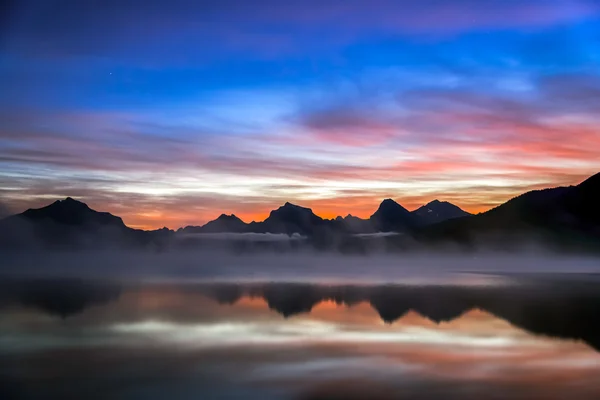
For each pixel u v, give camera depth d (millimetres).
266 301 56500
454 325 39969
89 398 21844
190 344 32500
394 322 41500
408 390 22938
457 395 22172
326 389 23062
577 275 122500
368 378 24859
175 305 52250
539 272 141500
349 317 44125
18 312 46312
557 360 28438
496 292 68750
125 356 29125
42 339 33875
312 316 44719
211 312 46844
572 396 22031
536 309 49625
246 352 30297
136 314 45281
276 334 36094
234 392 22688
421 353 30141
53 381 24156
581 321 42000
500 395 22234
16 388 23109
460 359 28594
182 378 24734
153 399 21703
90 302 54406
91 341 33281
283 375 25281
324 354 29797
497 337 35094
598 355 29609
